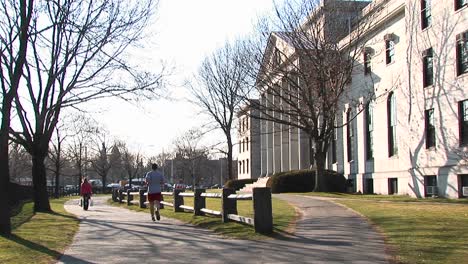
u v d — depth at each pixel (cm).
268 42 3700
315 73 3353
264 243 1159
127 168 9175
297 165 5450
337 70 3325
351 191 4281
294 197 2841
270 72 3703
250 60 3828
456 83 2738
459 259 888
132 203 3173
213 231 1452
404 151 3356
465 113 2689
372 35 3872
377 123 3888
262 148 7062
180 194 2109
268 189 1307
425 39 3034
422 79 3073
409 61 3222
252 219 1332
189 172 10269
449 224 1320
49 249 1155
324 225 1416
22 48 1446
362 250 1016
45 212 2534
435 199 2617
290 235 1250
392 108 3675
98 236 1398
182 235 1377
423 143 3072
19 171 7788
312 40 3375
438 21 2905
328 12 3456
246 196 1390
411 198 2803
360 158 4169
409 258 914
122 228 1605
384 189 3738
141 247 1171
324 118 3488
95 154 10300
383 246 1052
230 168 6022
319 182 3625
